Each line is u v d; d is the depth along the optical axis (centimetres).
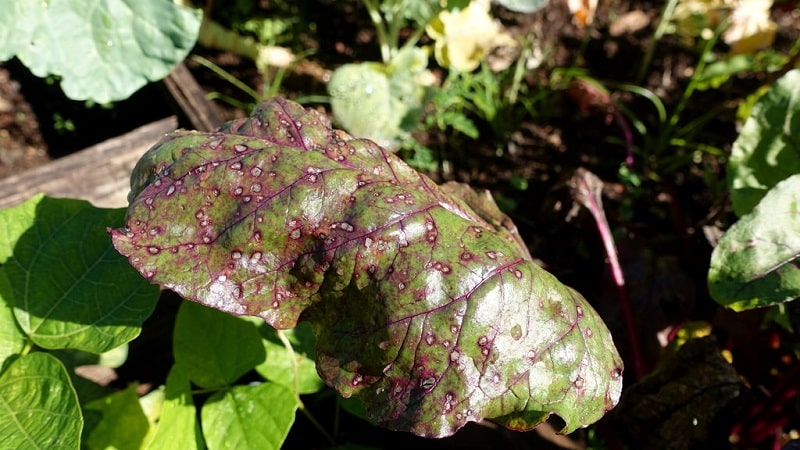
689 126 61
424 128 59
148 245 28
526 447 41
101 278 33
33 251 34
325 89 63
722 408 39
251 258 28
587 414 29
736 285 33
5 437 30
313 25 69
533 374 28
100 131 58
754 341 43
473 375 27
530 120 63
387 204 28
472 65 57
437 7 53
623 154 61
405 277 27
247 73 63
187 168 28
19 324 33
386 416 28
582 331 29
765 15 63
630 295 45
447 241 28
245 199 28
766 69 67
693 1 65
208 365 35
